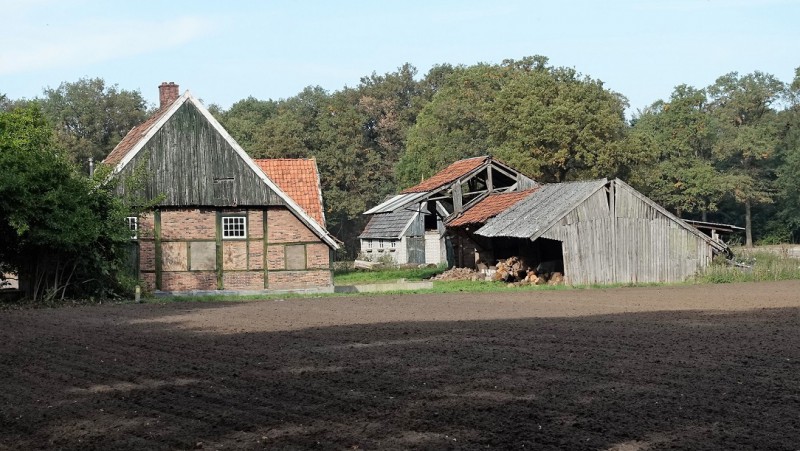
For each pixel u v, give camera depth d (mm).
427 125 82250
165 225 38219
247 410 11680
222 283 38594
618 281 39531
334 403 11953
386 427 10602
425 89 117375
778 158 93375
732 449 9445
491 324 21391
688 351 16234
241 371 14609
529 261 42125
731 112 99125
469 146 76312
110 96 95000
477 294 33938
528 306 27266
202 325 22125
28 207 29516
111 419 11406
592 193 39188
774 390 12422
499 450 9555
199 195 38406
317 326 21438
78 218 30250
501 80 87500
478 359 15414
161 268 38062
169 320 23641
